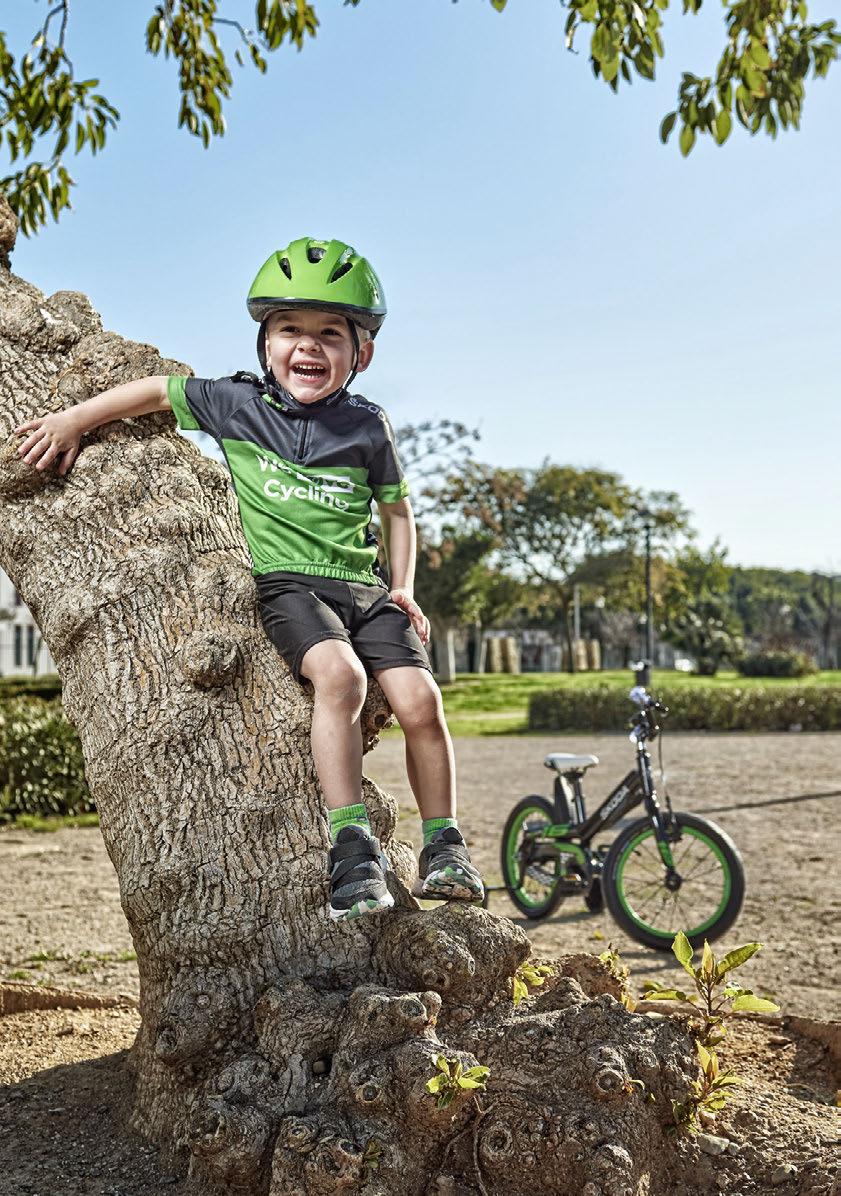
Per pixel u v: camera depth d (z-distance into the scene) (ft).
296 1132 7.75
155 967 9.34
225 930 9.04
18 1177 8.97
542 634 214.28
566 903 24.67
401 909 9.82
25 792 38.81
